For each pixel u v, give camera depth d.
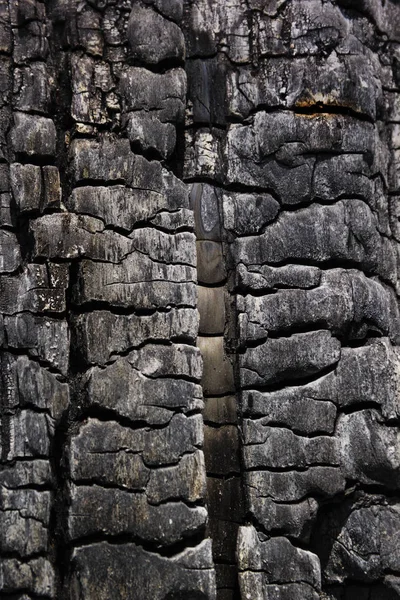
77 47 2.13
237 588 1.98
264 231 2.15
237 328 2.10
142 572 1.87
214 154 2.19
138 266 2.03
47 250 2.00
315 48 2.24
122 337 1.98
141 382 1.97
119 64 2.14
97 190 2.04
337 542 2.05
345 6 2.34
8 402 1.92
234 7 2.26
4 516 1.85
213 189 2.18
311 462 2.03
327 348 2.09
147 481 1.92
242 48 2.24
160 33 2.16
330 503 2.06
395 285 2.29
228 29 2.25
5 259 1.99
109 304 1.99
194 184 2.17
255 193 2.17
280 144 2.18
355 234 2.17
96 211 2.03
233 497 2.04
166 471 1.94
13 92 2.08
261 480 2.02
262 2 2.26
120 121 2.11
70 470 1.90
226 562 2.00
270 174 2.17
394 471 2.07
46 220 2.01
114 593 1.85
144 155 2.10
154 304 2.02
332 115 2.20
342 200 2.18
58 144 2.10
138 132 2.09
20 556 1.85
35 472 1.89
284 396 2.06
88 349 1.96
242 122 2.20
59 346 1.97
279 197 2.17
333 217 2.16
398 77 2.43
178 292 2.04
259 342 2.09
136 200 2.06
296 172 2.17
